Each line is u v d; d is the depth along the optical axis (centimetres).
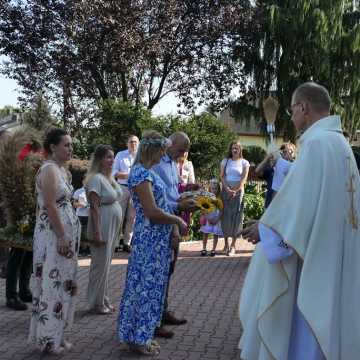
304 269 324
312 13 1867
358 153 529
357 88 1980
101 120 1424
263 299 337
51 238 455
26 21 1602
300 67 1964
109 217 579
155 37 1608
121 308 464
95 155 593
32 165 566
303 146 340
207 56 1828
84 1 1477
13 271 591
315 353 330
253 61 1925
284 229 327
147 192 442
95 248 582
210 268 877
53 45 1606
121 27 1520
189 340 512
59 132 470
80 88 1680
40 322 455
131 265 461
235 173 989
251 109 2005
